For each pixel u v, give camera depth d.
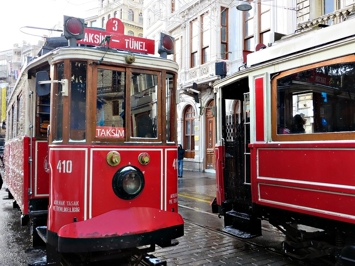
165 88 4.62
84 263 4.32
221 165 6.55
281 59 5.11
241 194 6.09
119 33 4.62
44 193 5.50
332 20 11.43
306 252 4.82
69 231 3.77
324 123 4.46
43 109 5.61
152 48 4.79
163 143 4.51
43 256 5.02
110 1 37.88
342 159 4.10
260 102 5.44
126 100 4.29
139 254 4.32
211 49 17.02
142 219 4.09
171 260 5.04
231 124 6.53
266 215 5.40
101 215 3.94
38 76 4.23
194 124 18.77
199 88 17.56
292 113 4.94
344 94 4.23
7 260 4.95
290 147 4.80
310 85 4.68
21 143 5.90
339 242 4.43
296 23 13.00
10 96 8.55
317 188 4.38
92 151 3.99
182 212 8.30
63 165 3.97
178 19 20.05
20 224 7.14
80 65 4.13
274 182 5.03
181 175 15.23
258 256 5.23
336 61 4.34
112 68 4.25
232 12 16.72
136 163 4.25
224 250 5.51
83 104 4.11
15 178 6.97
